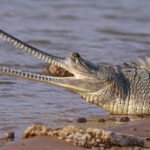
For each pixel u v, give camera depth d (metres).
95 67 41.00
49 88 45.72
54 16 82.19
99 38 68.06
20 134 33.59
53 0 94.94
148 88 41.34
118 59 55.91
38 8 87.81
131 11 89.75
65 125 36.03
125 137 31.20
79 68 40.47
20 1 92.38
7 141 31.81
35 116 38.34
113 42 65.75
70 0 95.94
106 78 40.69
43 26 74.38
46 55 40.44
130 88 41.19
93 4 93.69
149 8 93.06
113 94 40.84
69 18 81.44
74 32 71.31
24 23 75.75
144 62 43.84
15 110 39.62
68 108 40.84
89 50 60.12
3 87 45.03
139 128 35.06
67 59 40.81
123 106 40.91
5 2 91.06
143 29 76.31
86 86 40.53
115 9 90.62
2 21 76.19
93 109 41.06
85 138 30.61
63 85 40.41
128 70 42.06
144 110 41.03
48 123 36.59
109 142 30.84
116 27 76.44
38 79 39.97
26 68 50.84
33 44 62.41
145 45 64.75
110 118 38.31
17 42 39.91
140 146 31.36
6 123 36.41
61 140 31.00
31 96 43.31
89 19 81.50
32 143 30.64
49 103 41.78
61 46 61.75
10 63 52.53
